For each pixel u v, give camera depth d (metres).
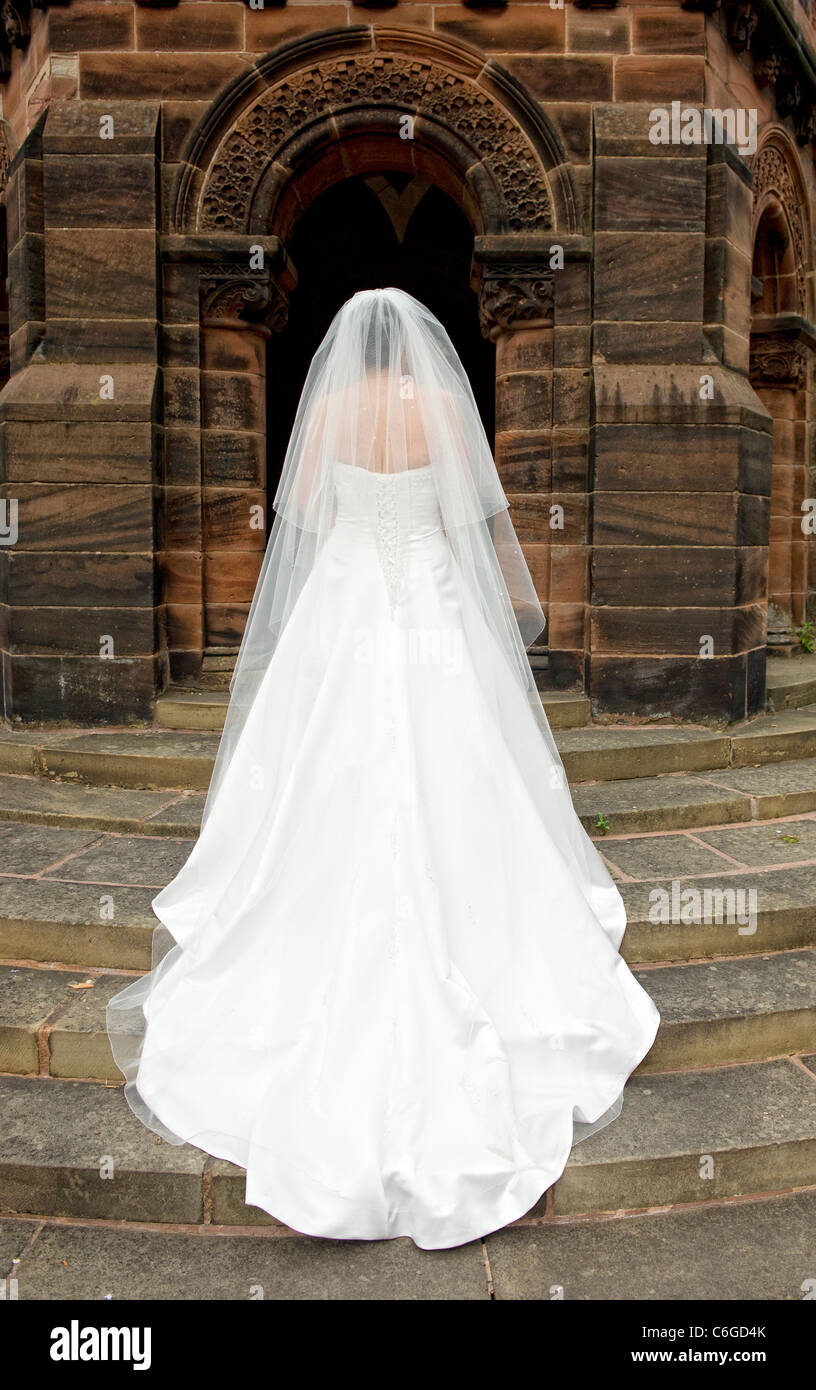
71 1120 2.60
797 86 6.47
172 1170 2.38
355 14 5.00
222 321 5.13
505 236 5.03
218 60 5.01
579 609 5.14
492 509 2.99
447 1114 2.32
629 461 4.89
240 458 5.24
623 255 4.95
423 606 2.74
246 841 2.98
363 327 2.76
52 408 4.86
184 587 5.21
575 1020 2.59
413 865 2.45
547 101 5.00
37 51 5.27
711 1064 2.88
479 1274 2.22
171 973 2.76
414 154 5.24
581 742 4.61
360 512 2.79
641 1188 2.45
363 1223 2.24
